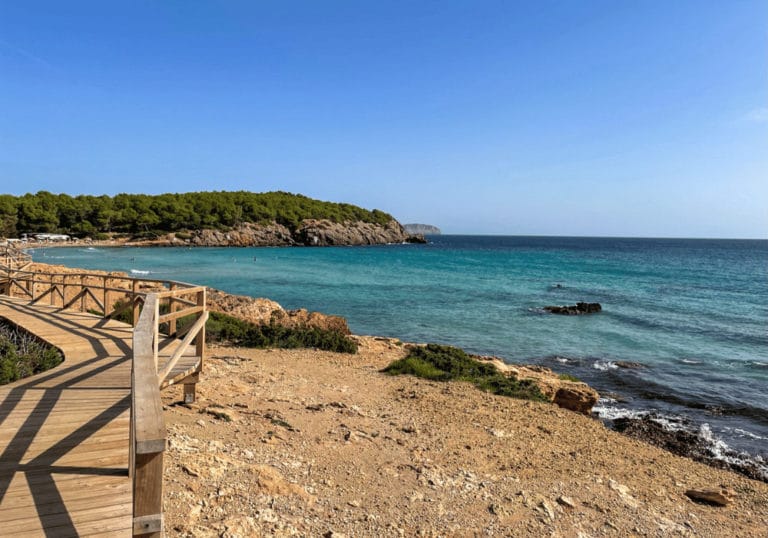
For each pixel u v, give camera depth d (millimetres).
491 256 103188
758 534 7051
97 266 63625
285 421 8836
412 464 7688
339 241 153000
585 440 10406
